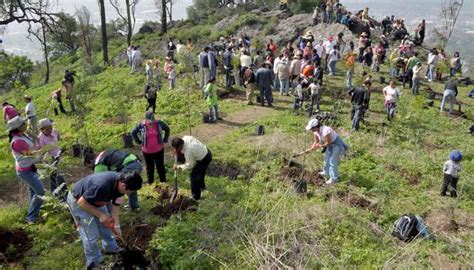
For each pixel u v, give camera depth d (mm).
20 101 20375
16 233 7992
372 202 9695
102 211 6484
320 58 21766
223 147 12938
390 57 22609
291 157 11500
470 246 8070
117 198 6465
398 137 14297
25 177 7996
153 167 10133
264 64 18359
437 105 18609
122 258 6684
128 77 25312
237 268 6891
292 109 17094
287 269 6660
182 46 23359
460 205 9867
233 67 20844
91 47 41000
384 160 12227
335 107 16547
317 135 10617
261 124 15164
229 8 44938
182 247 7492
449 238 8359
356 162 11961
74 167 11789
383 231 8469
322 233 8023
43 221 8477
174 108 17984
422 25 28344
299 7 37969
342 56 25297
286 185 10094
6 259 7340
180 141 8562
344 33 28016
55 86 28047
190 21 42500
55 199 6965
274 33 31984
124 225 8211
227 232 7828
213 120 16047
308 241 7688
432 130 15383
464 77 23562
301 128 14508
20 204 9531
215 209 8633
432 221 9180
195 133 14930
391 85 15539
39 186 8164
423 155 12672
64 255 7336
